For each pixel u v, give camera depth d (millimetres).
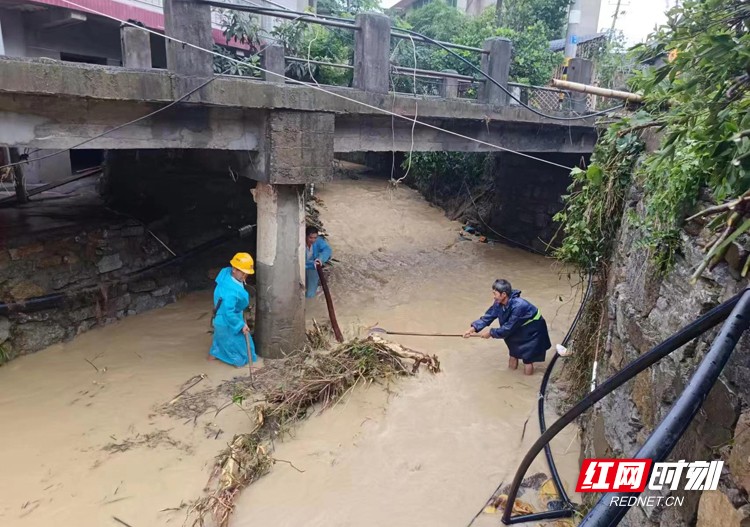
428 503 3861
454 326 7309
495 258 10586
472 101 7113
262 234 5711
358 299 8273
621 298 3668
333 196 13594
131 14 8820
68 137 4469
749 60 1973
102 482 4039
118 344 6219
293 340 6008
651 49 2680
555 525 3520
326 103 5391
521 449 4473
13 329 5652
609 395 3555
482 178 12625
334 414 4980
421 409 5090
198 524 3639
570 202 5688
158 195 7691
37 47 8797
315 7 12039
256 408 4770
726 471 1921
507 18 13281
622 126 4516
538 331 5641
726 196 2221
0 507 3762
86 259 6375
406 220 12523
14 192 8547
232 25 7691
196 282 7871
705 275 2363
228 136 5258
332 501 3889
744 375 1893
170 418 4859
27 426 4660
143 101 4539
